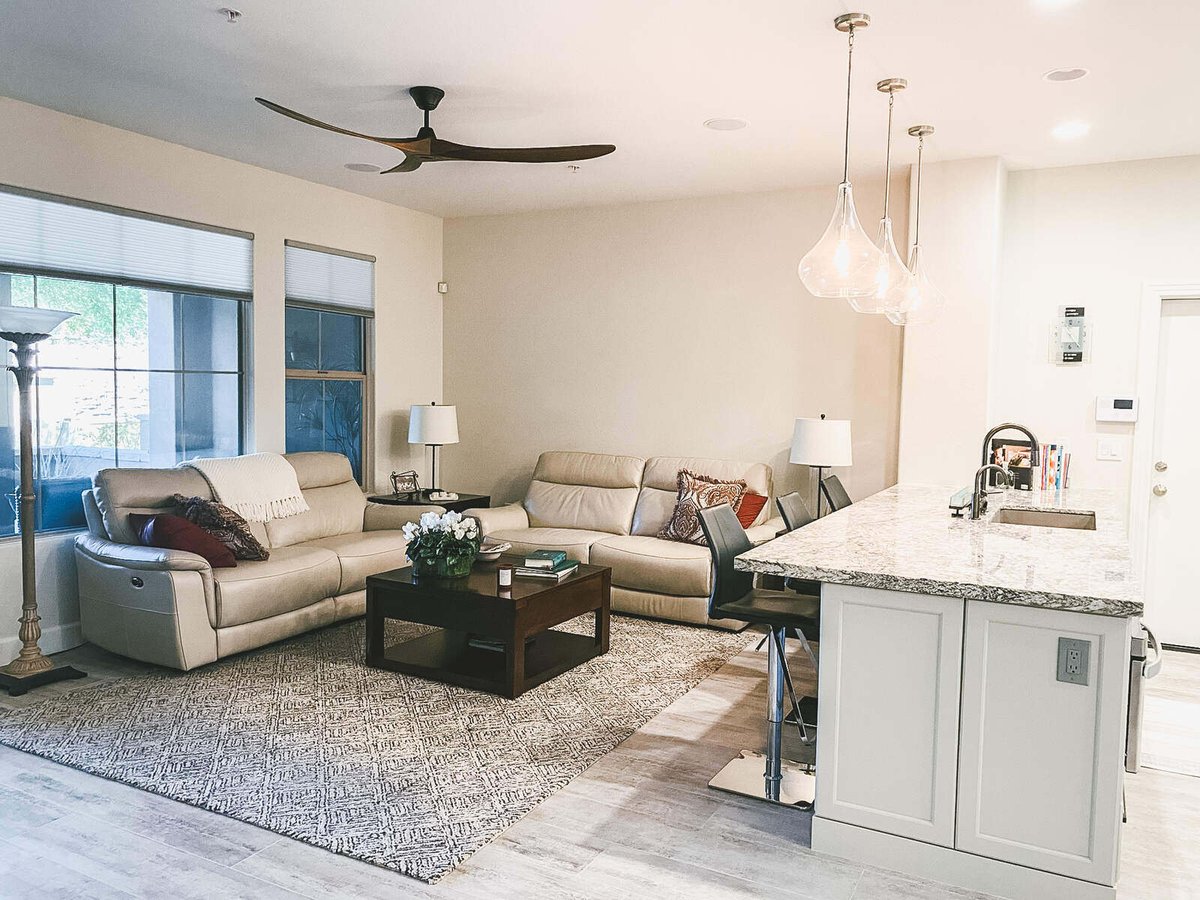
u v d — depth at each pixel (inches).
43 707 145.0
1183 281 187.3
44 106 165.0
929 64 136.9
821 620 102.5
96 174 175.0
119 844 102.7
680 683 162.4
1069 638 90.0
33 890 92.9
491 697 153.5
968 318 193.6
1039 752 92.0
